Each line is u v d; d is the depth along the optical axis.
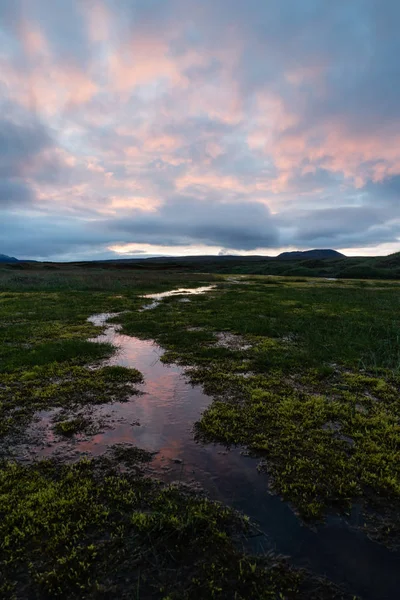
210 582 3.55
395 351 11.86
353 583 3.55
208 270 105.44
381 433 6.50
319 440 6.31
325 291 32.69
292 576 3.62
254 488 5.02
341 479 5.19
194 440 6.37
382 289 35.38
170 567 3.74
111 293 30.03
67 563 3.77
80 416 7.26
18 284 34.47
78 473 5.33
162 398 8.22
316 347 12.38
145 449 6.06
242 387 8.86
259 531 4.23
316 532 4.21
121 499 4.77
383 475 5.27
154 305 23.34
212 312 19.95
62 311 19.98
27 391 8.49
